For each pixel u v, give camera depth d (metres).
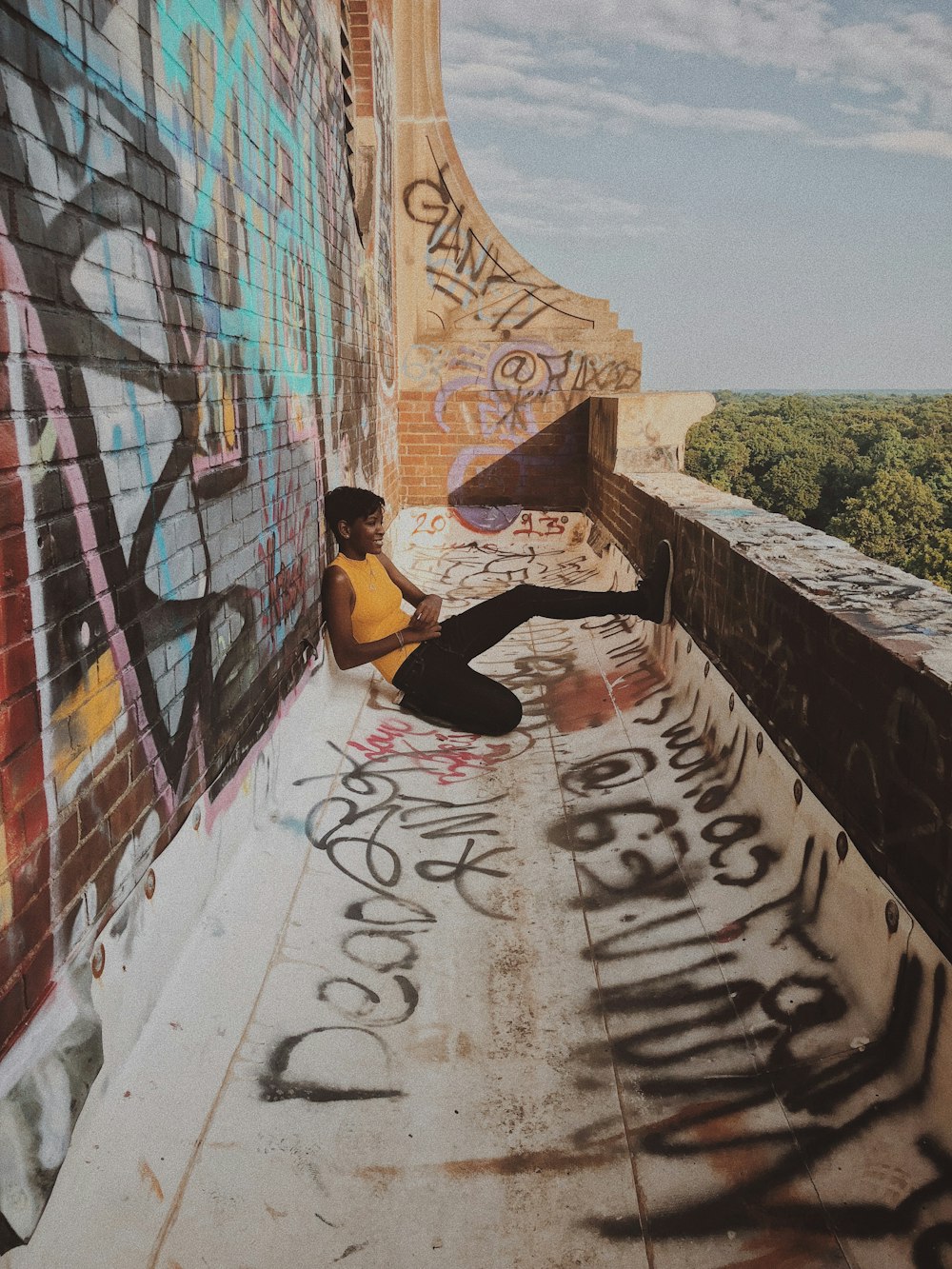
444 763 4.18
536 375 9.17
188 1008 2.37
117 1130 1.97
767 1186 1.92
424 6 8.70
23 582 1.64
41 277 1.70
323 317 4.80
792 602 2.97
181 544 2.52
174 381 2.46
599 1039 2.42
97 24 1.97
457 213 8.99
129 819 2.18
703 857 3.13
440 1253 1.82
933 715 2.04
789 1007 2.39
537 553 8.90
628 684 4.88
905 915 2.17
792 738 2.99
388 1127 2.12
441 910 3.02
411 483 9.33
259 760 3.38
